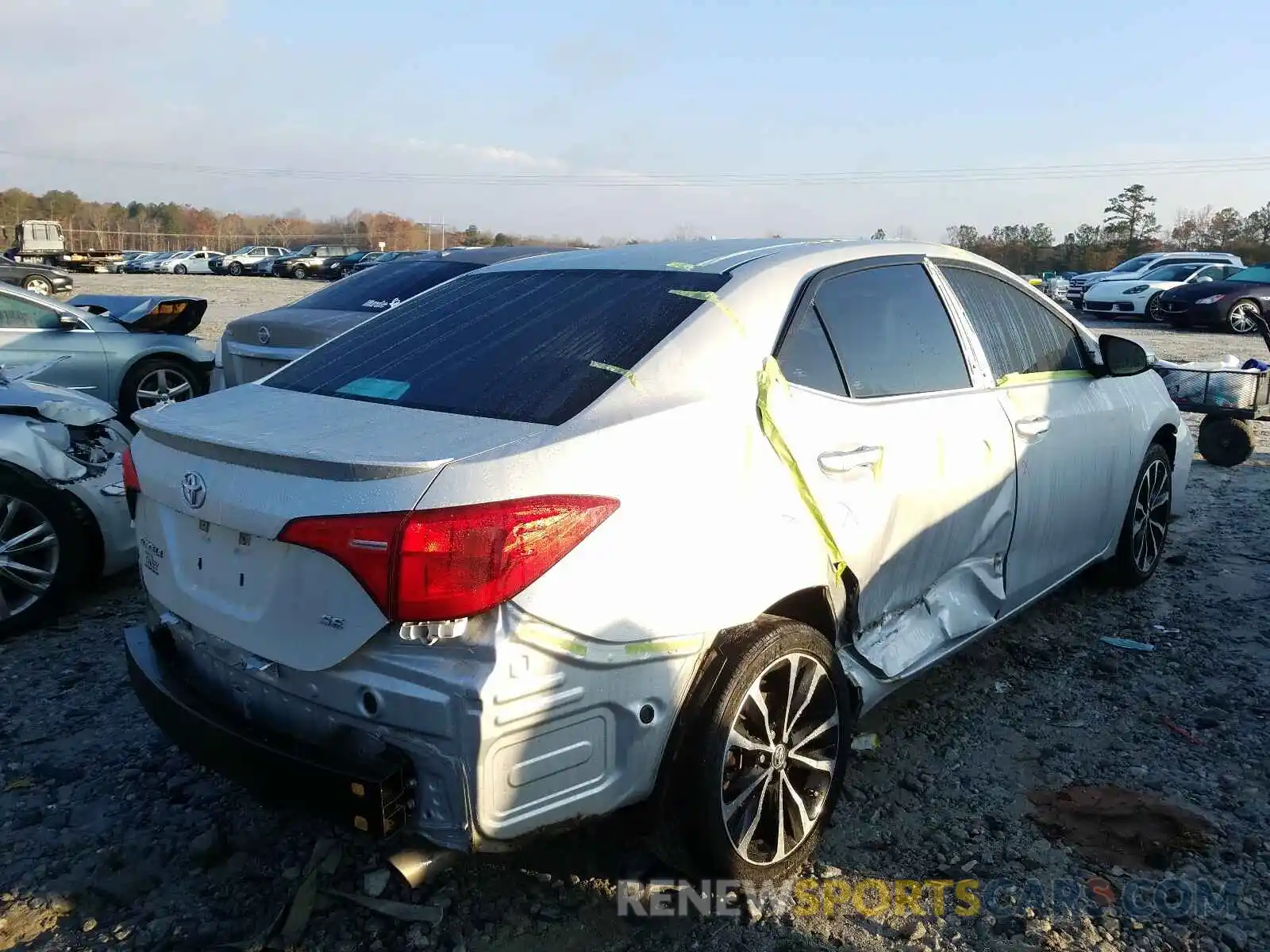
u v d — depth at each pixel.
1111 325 22.39
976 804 3.38
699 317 2.96
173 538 2.82
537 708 2.30
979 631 3.84
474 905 2.85
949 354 3.75
